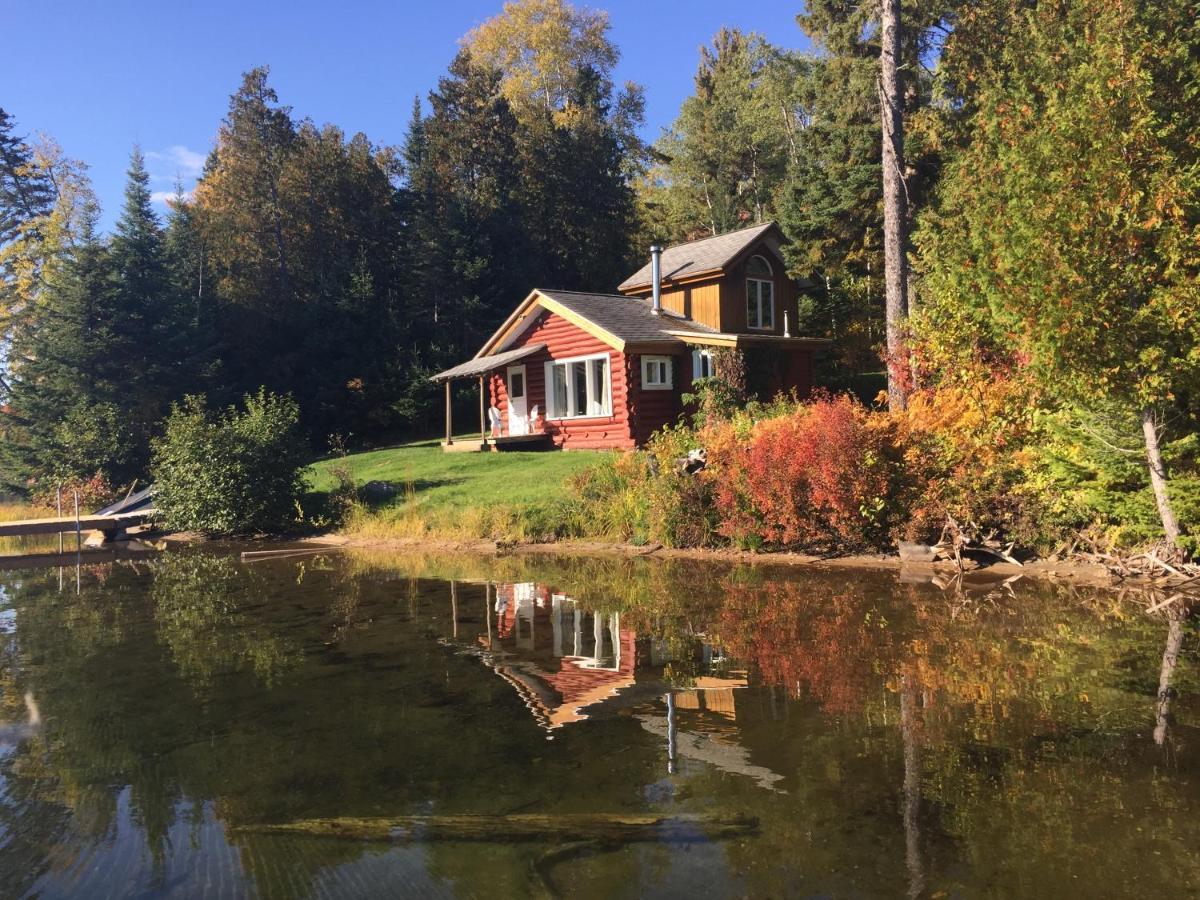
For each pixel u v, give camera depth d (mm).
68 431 28969
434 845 3543
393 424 37750
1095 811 3617
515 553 13805
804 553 11797
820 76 31531
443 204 42219
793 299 28422
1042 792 3828
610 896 3066
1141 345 8406
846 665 6121
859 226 31531
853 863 3240
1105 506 9477
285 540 18016
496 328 40688
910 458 11250
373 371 36562
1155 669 5711
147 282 32750
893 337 14258
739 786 4035
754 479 11852
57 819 3979
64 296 31438
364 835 3676
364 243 43219
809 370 26219
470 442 26062
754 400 19953
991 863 3201
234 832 3766
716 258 26438
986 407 10992
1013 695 5262
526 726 5109
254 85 42750
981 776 4035
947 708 5062
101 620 9453
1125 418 9070
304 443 20828
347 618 8898
